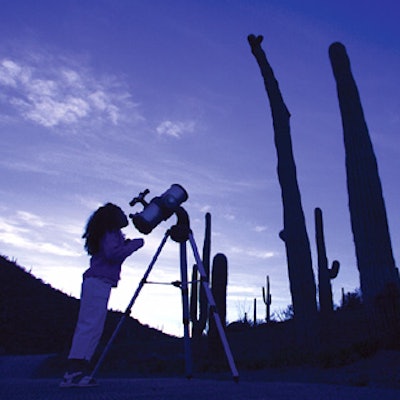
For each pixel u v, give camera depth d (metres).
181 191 3.96
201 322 15.09
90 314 2.98
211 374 7.04
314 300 9.01
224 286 10.05
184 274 4.21
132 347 14.82
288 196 9.69
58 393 2.33
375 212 7.78
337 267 16.77
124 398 2.08
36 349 23.97
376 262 7.50
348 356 6.59
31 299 32.88
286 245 9.52
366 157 8.11
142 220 3.73
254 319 25.16
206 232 16.69
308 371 6.23
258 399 2.07
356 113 8.42
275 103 10.48
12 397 2.11
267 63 10.95
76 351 2.85
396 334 6.81
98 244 3.15
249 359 8.87
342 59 8.85
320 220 15.57
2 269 37.06
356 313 14.98
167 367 8.75
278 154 10.10
